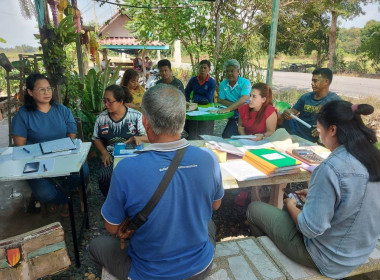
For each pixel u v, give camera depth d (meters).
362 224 1.47
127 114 3.24
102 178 3.03
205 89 5.17
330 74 3.49
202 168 1.26
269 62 5.27
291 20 12.80
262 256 1.88
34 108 2.94
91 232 2.87
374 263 1.76
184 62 30.84
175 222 1.24
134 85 4.75
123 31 15.27
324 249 1.60
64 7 4.58
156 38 8.96
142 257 1.35
